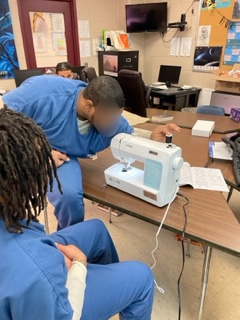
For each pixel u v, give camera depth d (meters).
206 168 1.35
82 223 1.16
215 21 3.74
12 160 0.55
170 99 4.08
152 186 1.05
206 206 1.06
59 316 0.58
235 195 2.40
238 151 1.41
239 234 0.90
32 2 3.76
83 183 1.27
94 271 0.90
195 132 1.88
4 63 3.68
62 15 4.11
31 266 0.55
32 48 3.97
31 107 1.23
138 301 0.94
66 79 1.38
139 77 2.73
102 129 1.26
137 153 1.08
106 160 1.52
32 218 0.67
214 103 3.64
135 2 4.53
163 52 4.65
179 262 1.70
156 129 1.57
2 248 0.56
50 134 1.29
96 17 4.45
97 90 1.12
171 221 0.98
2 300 0.53
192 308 1.39
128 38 4.47
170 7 4.26
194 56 4.16
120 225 2.09
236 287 1.52
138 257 1.75
